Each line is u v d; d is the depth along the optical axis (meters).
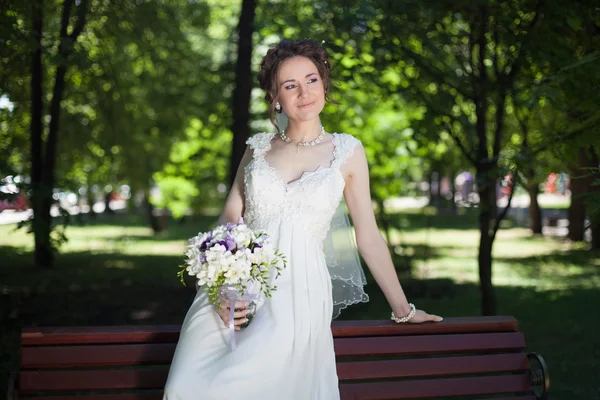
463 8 6.60
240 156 9.48
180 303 10.30
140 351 3.35
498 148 6.91
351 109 13.08
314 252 3.28
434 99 7.29
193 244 3.01
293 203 3.28
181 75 14.68
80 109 15.39
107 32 11.36
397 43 7.20
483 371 3.56
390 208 33.66
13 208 7.68
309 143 3.42
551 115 6.79
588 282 12.37
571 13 5.66
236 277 2.89
